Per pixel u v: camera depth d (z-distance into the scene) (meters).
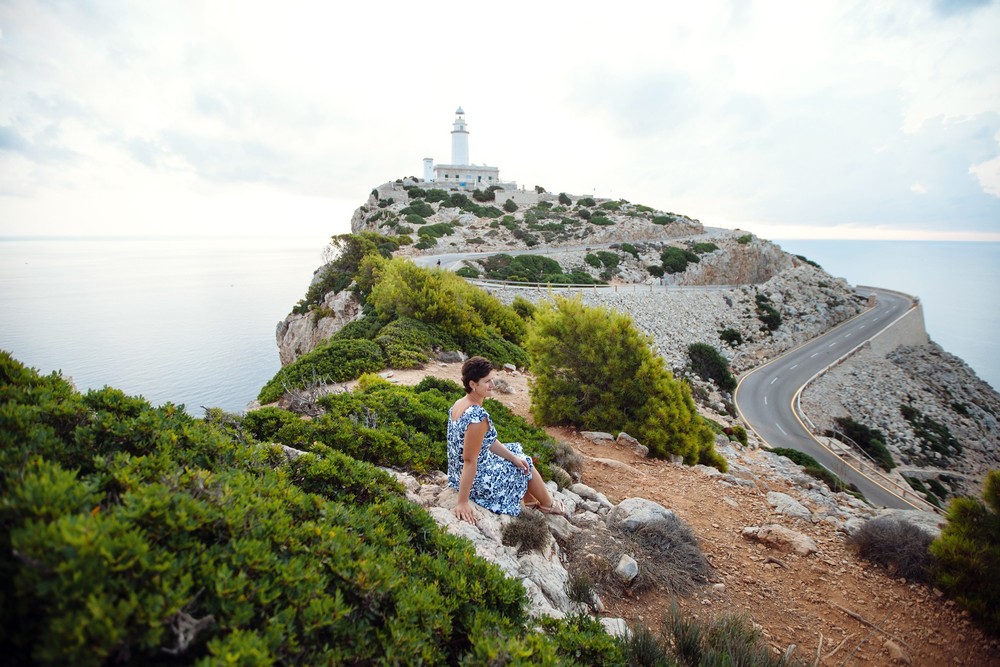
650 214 83.06
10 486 2.02
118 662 1.70
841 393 43.09
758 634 3.88
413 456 5.88
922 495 26.55
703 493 7.30
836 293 63.66
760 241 79.06
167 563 1.94
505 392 14.16
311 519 3.06
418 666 2.32
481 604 2.98
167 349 90.62
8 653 1.60
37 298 166.50
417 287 20.27
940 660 4.07
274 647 1.97
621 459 8.92
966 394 49.09
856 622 4.46
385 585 2.58
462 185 90.75
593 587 4.20
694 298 50.72
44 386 3.34
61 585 1.67
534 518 4.56
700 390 36.28
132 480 2.49
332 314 31.00
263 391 14.69
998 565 4.61
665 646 3.46
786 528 5.96
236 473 3.20
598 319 10.95
